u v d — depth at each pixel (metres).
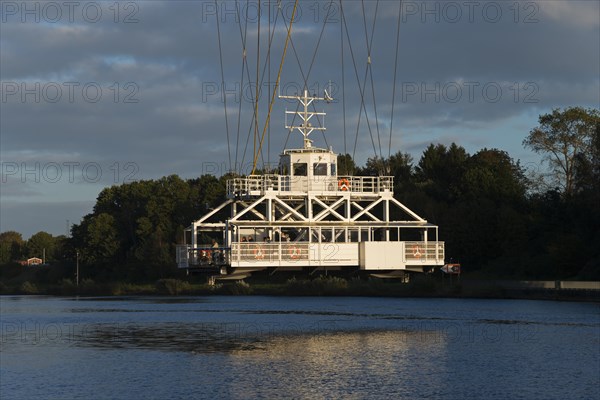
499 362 71.81
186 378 66.75
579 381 64.12
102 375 68.56
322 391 61.81
